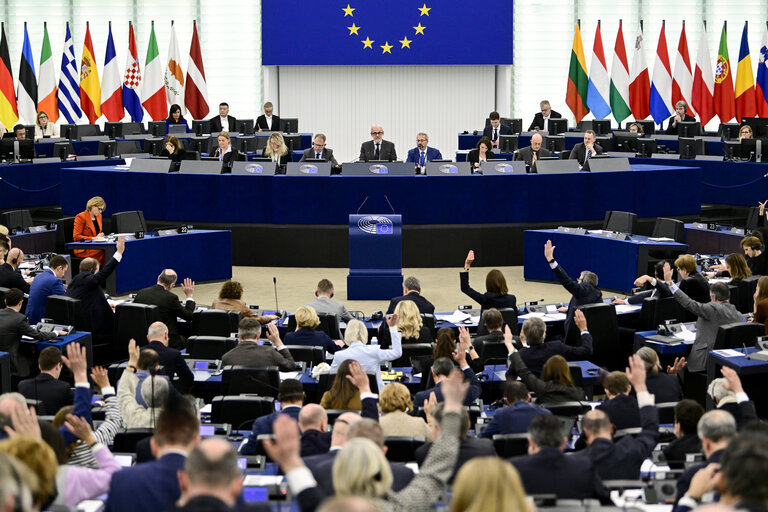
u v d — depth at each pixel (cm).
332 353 1077
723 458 412
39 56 3006
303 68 2980
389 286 1586
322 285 1246
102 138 2516
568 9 2952
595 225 1847
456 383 443
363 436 536
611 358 1205
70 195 1878
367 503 302
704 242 1736
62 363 1083
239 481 413
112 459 586
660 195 1880
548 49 2969
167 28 2991
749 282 1300
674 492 589
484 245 1820
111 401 701
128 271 1578
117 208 1858
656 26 2978
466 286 1260
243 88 3006
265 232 1819
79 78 2833
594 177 1838
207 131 2541
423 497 411
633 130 2430
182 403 731
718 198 2133
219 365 1018
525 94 2988
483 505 321
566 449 752
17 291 1098
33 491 393
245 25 2981
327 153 2006
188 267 1675
